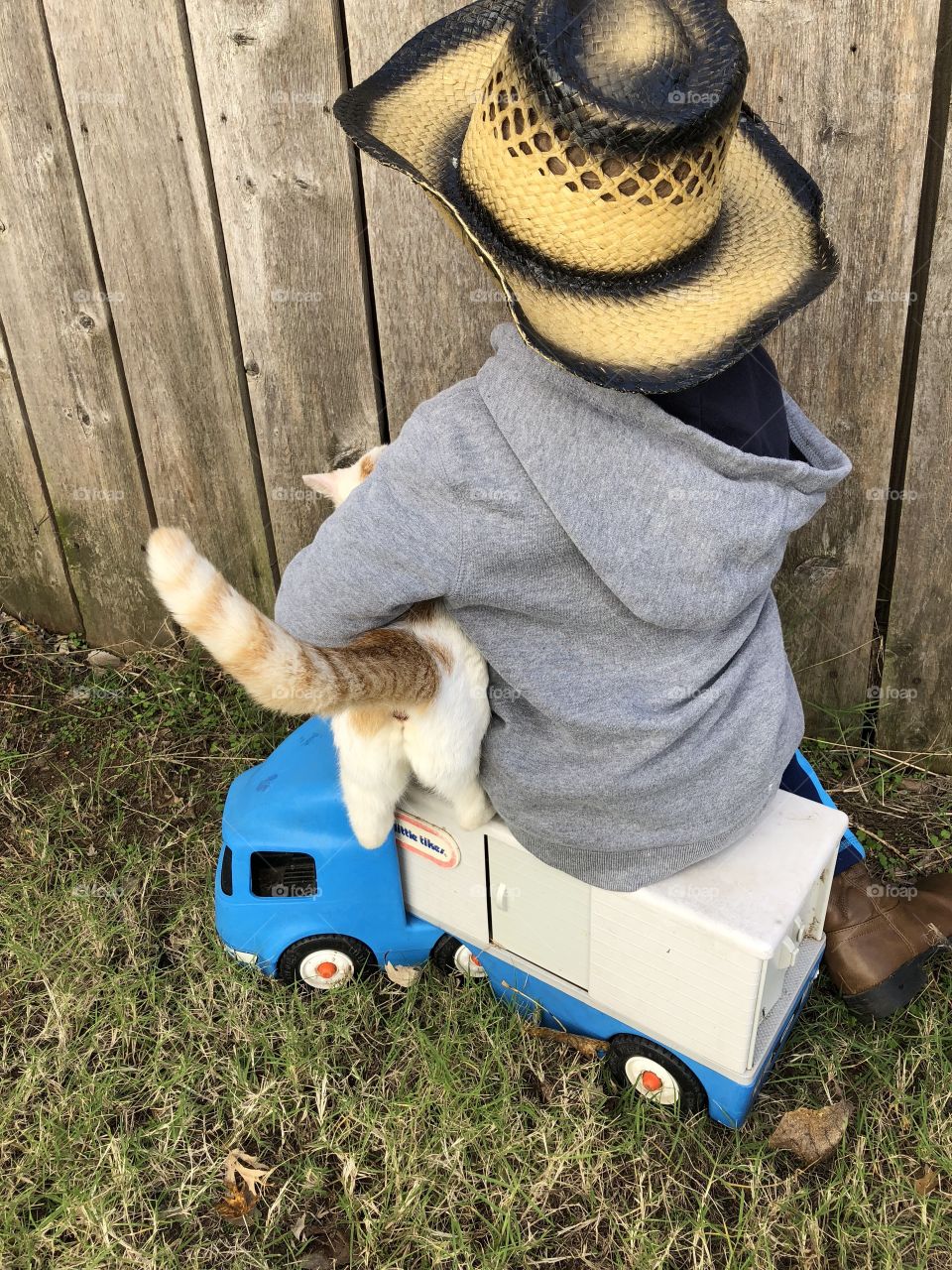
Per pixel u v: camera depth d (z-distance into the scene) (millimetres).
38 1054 1938
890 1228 1598
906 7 1812
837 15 1852
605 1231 1658
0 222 2533
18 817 2531
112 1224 1668
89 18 2197
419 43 1518
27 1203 1710
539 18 1152
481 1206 1705
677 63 1173
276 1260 1639
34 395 2785
